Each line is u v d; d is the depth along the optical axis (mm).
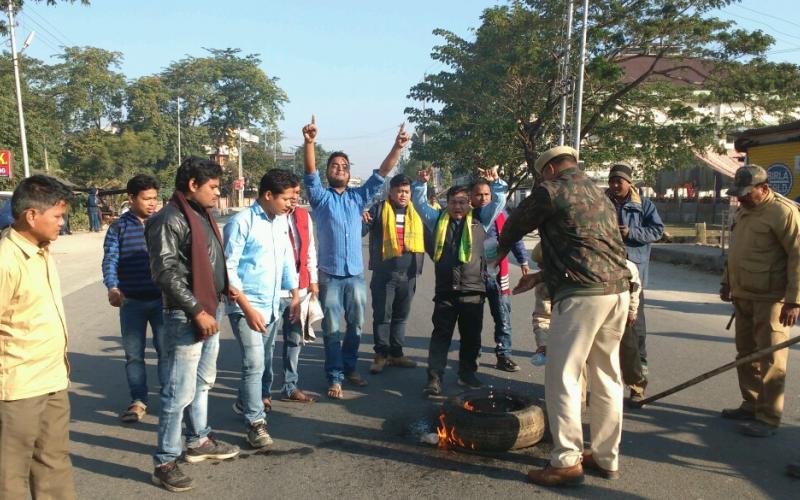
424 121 25297
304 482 3797
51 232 2869
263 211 4453
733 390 5504
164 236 3547
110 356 6848
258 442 4305
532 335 7730
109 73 48969
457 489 3688
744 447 4277
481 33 22234
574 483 3688
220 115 58875
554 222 3711
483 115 23312
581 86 19000
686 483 3744
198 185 3725
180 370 3689
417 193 6199
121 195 34469
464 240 5379
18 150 28359
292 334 5207
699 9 19656
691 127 20750
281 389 5586
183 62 57469
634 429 4609
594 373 3826
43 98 43406
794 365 6207
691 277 13453
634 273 4672
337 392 5387
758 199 4434
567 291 3680
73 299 10758
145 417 4961
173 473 3715
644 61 34344
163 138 49844
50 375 2918
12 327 2783
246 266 4402
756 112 21188
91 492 3676
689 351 6891
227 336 7812
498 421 4141
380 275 6156
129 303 4898
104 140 40406
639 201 5355
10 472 2805
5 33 17953
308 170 5355
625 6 20188
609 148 21766
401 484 3762
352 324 5660
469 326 5547
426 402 5277
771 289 4383
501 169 24766
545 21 20812
